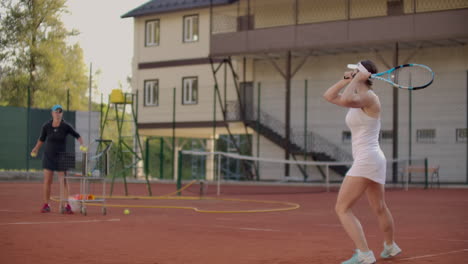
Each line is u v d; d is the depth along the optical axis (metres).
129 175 29.44
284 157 27.41
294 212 10.88
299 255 5.49
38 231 7.18
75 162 9.87
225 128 29.31
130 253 5.52
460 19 22.27
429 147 24.41
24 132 24.30
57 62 32.38
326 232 7.44
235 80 28.06
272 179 27.55
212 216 9.80
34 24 32.03
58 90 32.47
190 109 30.52
